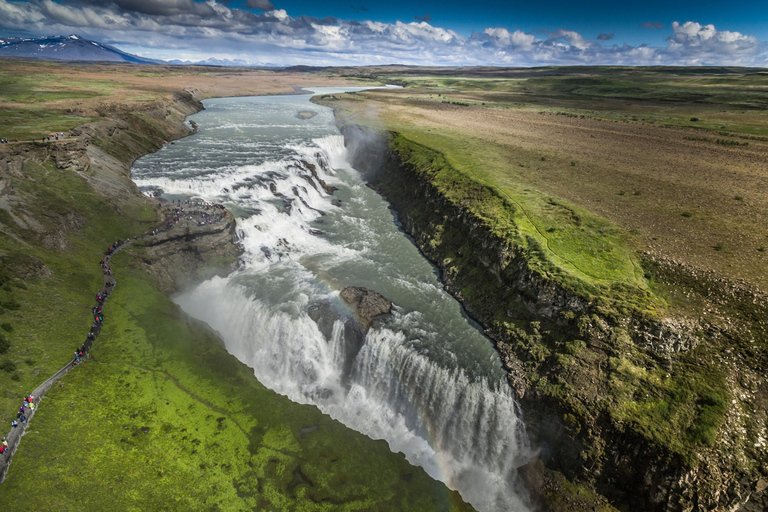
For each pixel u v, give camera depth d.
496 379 45.78
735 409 35.56
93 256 58.31
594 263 52.31
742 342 39.53
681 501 33.06
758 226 60.78
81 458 35.22
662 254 53.28
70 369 43.12
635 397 38.38
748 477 32.34
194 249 64.06
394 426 47.69
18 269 49.88
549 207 68.12
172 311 54.81
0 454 33.56
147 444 37.88
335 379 52.50
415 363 48.25
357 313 54.97
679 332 40.84
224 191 81.56
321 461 39.72
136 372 44.91
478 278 60.06
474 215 68.19
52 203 61.25
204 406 43.22
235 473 37.38
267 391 47.19
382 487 38.41
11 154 62.94
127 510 32.41
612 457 36.72
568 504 37.28
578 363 42.41
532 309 50.25
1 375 39.50
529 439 42.00
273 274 64.31
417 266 69.19
